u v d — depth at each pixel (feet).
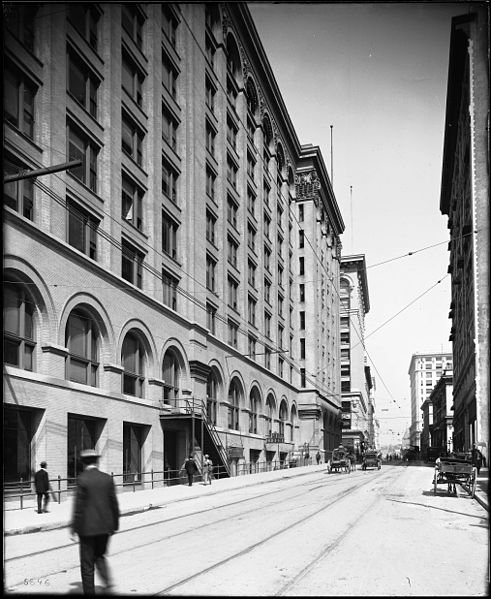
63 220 75.72
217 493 84.99
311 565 30.86
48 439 68.80
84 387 76.95
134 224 98.27
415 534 41.88
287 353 195.93
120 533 44.93
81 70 85.20
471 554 34.01
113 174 89.66
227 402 133.18
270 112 187.42
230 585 26.43
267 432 170.81
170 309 103.96
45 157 73.20
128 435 90.33
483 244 114.62
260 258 169.07
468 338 157.79
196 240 120.57
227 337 139.85
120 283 87.81
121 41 95.45
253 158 172.24
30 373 67.15
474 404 138.31
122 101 95.45
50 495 68.08
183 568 30.37
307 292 231.30
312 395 220.02
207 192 133.69
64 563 32.99
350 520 50.19
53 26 75.97
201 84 129.59
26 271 67.10
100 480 24.27
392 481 104.88
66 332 77.05
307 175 234.38
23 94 70.85
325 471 152.76
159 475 96.99
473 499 69.00
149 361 97.76
